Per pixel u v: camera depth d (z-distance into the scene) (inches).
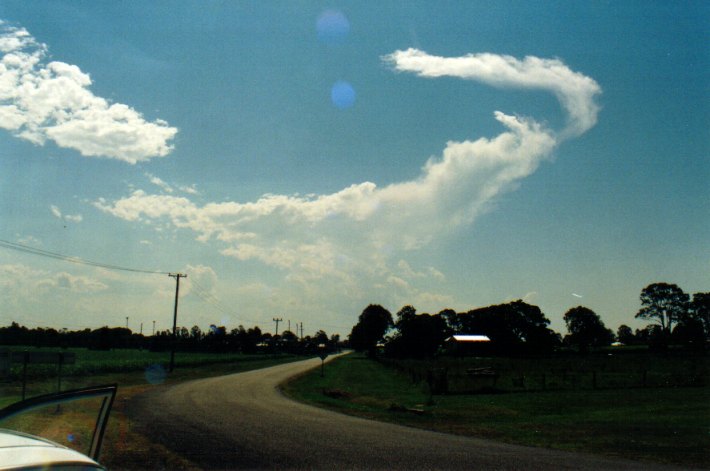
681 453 537.6
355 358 5447.8
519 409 1010.7
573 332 5132.9
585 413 921.5
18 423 646.5
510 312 5002.5
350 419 844.0
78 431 618.5
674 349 4557.1
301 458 500.4
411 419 861.8
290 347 7696.9
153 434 634.2
